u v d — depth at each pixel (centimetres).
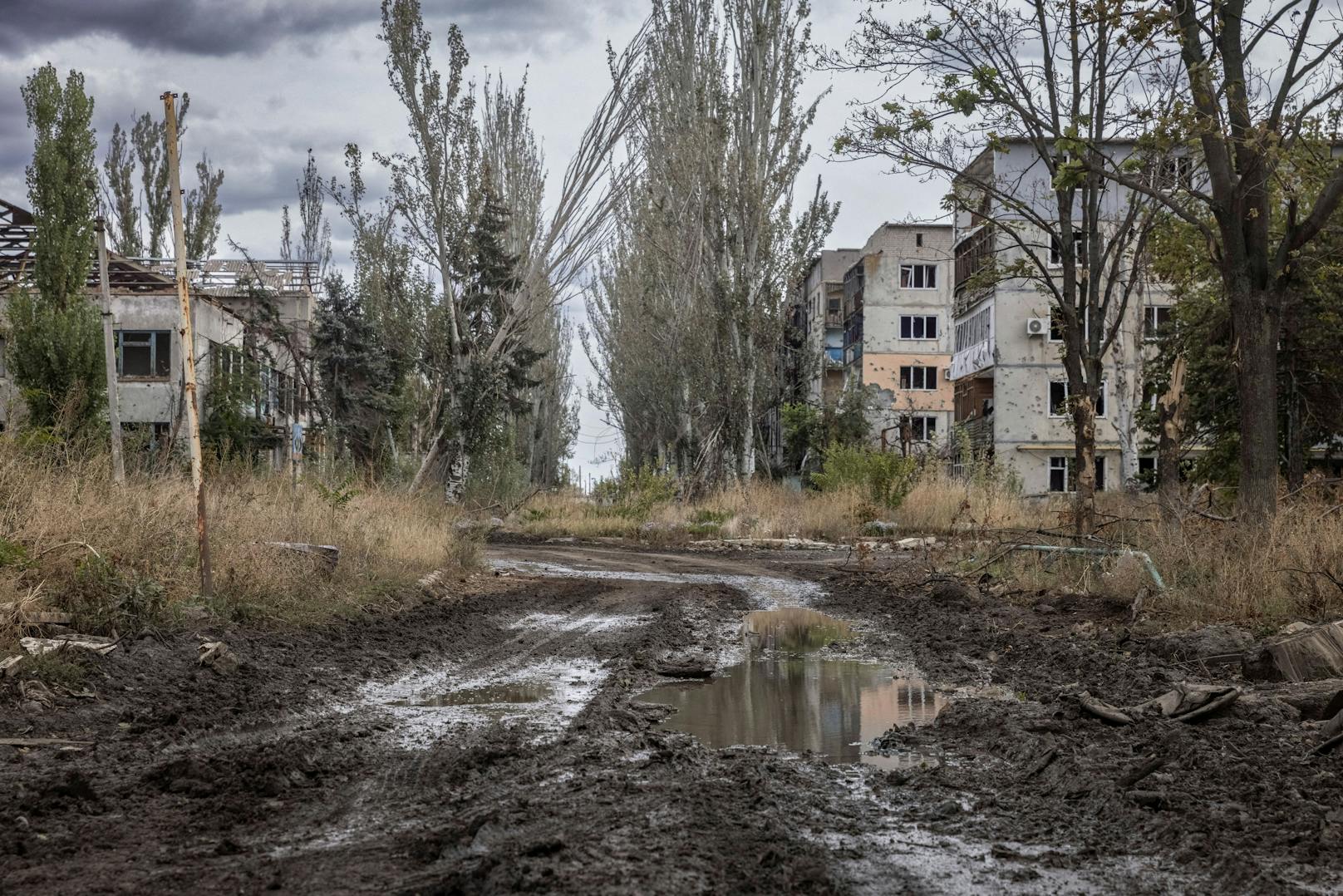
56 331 2838
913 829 559
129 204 5306
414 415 4028
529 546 3231
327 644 1173
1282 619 1138
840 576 2208
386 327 3953
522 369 4212
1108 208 2936
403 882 459
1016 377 4803
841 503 3506
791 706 942
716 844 512
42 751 711
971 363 5178
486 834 530
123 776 650
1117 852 521
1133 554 1448
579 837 520
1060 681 1008
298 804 597
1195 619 1193
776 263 4228
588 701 946
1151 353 4191
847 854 511
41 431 1519
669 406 5097
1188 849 514
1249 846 521
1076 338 1720
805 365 5562
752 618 1612
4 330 3161
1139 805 588
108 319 1938
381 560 1748
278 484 1895
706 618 1570
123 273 3897
